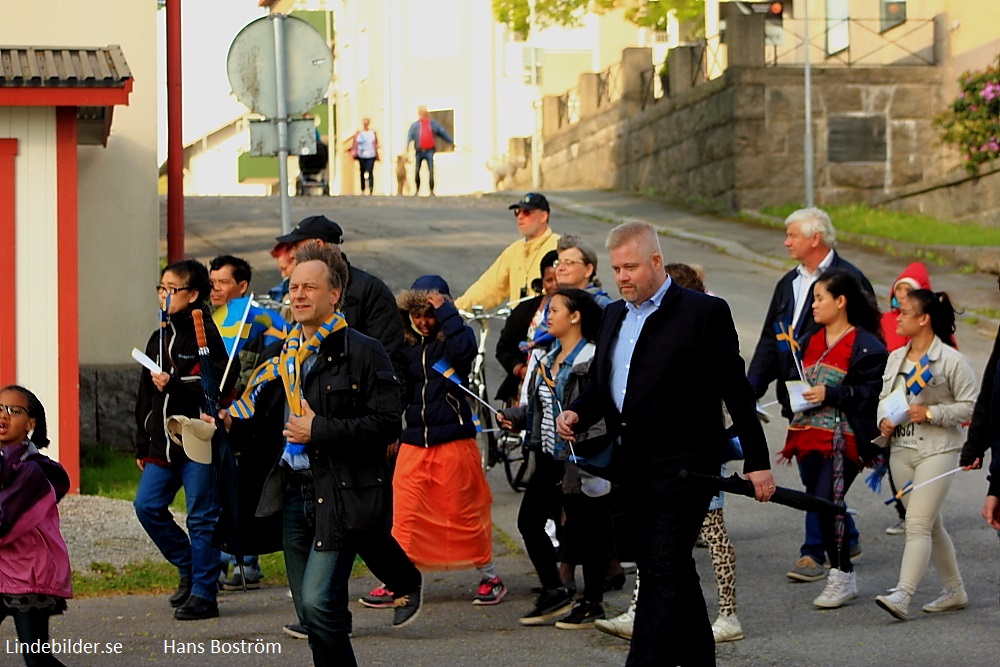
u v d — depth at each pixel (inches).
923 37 1393.9
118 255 603.5
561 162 1859.0
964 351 802.8
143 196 605.3
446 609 394.6
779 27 1391.5
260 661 333.7
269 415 291.6
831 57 1537.9
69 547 437.4
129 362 603.8
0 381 505.4
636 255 297.9
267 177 2240.4
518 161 1995.6
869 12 1455.5
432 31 2228.1
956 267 1035.3
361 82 2388.0
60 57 520.4
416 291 395.9
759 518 509.7
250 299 376.2
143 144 605.3
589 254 415.5
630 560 354.9
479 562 393.7
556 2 1572.3
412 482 390.3
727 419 375.6
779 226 1255.5
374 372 281.6
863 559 449.1
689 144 1456.7
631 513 298.8
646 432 296.8
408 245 1124.5
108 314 602.2
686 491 294.0
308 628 278.7
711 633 295.6
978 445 336.5
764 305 914.1
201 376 353.7
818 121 1358.3
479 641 357.7
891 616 377.7
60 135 511.2
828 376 397.1
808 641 354.0
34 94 497.7
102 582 410.6
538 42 2213.3
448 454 390.3
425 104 2235.5
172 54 605.0
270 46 487.5
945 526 485.7
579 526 371.2
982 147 1176.8
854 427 392.2
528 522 379.2
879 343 396.5
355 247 1106.1
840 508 300.2
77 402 510.6
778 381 435.8
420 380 394.0
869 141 1363.2
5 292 506.9
